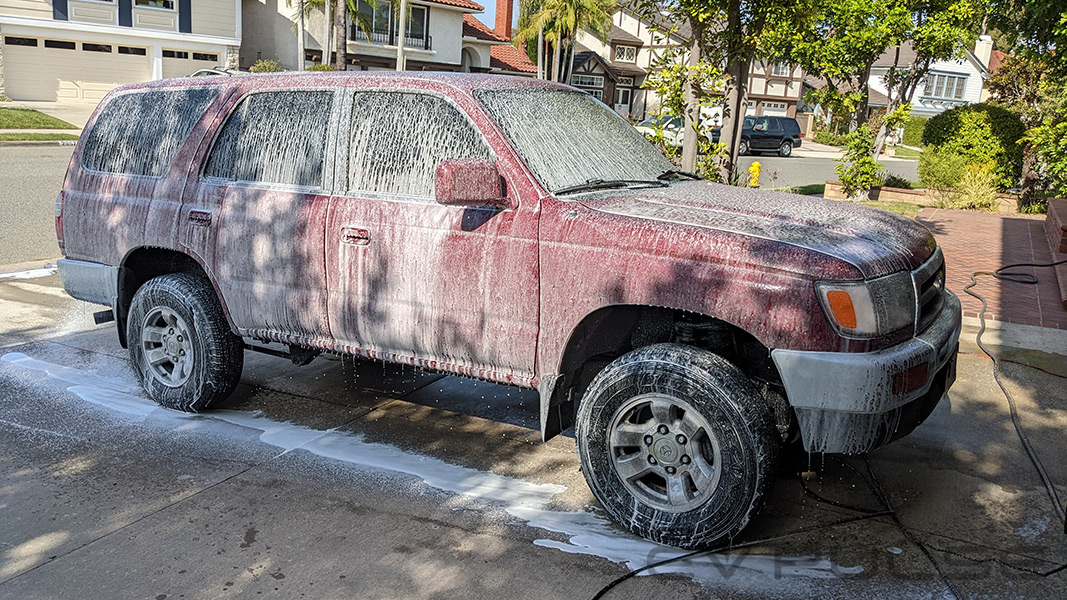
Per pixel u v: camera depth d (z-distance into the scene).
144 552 3.43
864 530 3.67
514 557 3.43
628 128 4.73
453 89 4.01
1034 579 3.29
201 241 4.62
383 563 3.37
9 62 30.38
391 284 4.04
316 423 4.86
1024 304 7.50
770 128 35.88
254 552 3.44
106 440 4.56
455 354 3.95
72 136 22.83
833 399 3.15
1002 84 20.58
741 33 9.04
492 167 3.59
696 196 3.95
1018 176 17.20
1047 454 4.46
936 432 4.74
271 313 4.47
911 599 3.15
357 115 4.23
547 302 3.64
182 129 4.81
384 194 4.09
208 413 4.98
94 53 32.12
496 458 4.42
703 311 3.31
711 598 3.15
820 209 3.85
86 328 6.64
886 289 3.25
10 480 4.05
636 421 3.60
